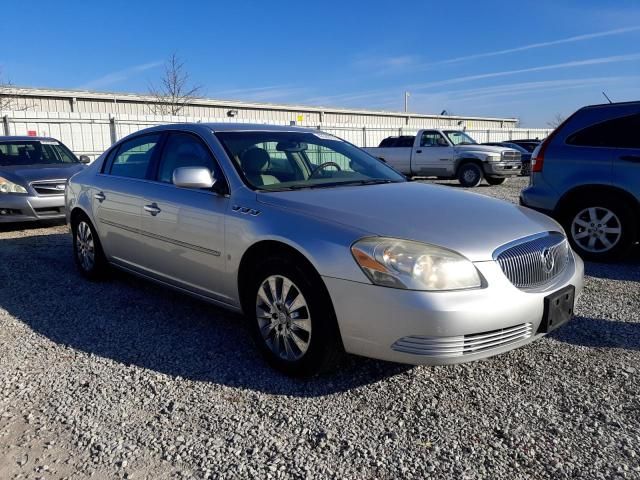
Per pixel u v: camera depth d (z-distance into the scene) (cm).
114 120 1966
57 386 316
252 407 291
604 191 597
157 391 309
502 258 291
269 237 320
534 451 250
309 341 306
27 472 236
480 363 341
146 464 242
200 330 403
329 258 291
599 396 299
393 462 243
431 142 1738
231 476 234
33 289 510
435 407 290
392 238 286
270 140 420
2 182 803
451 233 295
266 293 333
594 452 248
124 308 454
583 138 610
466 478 232
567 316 321
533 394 303
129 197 449
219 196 369
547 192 630
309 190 363
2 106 2498
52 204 820
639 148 575
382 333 279
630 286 513
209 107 3422
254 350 365
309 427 271
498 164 1628
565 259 343
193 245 382
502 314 280
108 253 499
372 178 420
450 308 269
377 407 290
